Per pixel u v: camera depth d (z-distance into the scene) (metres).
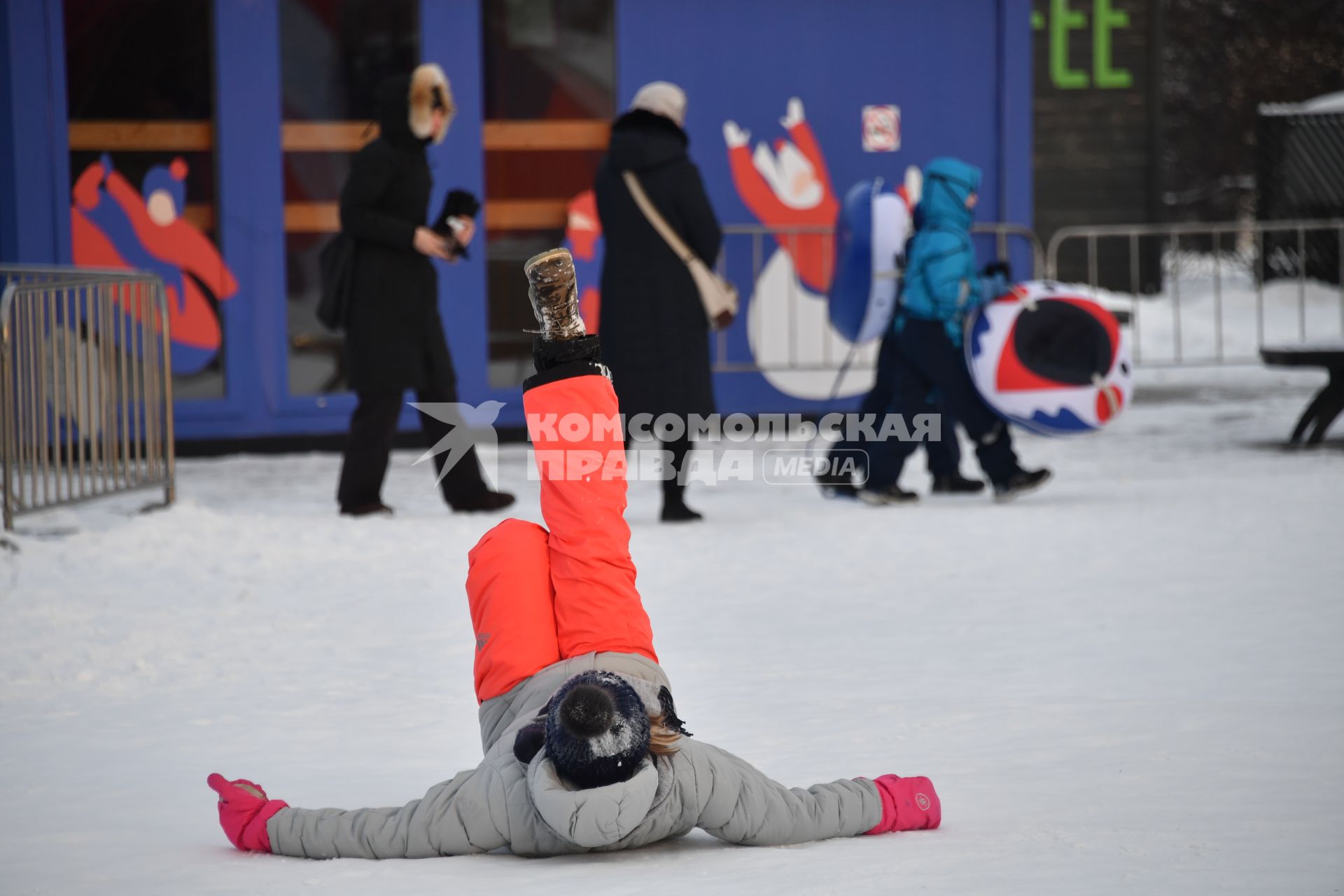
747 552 16.44
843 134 28.05
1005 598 13.66
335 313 19.14
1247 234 66.81
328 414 26.52
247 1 25.69
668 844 6.87
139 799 7.91
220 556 16.19
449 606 13.79
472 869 6.42
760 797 6.66
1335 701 9.45
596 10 27.08
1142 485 21.03
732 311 18.92
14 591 14.41
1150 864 6.09
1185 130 69.62
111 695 10.55
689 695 10.21
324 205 26.25
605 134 27.22
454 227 19.27
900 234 20.39
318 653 11.87
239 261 25.98
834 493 20.86
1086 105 41.56
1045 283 20.23
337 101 26.16
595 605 6.89
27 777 8.41
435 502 21.05
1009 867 6.10
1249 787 7.45
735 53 27.58
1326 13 67.38
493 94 26.84
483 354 26.92
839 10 27.84
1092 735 8.72
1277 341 39.56
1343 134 46.59
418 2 26.25
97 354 20.61
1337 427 27.39
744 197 27.88
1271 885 5.76
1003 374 19.44
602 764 6.22
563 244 27.17
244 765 8.59
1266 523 17.28
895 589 14.22
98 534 17.14
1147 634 11.88
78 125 25.38
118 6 25.42
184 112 25.77
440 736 9.28
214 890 6.16
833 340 28.22
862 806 6.85
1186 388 34.25
